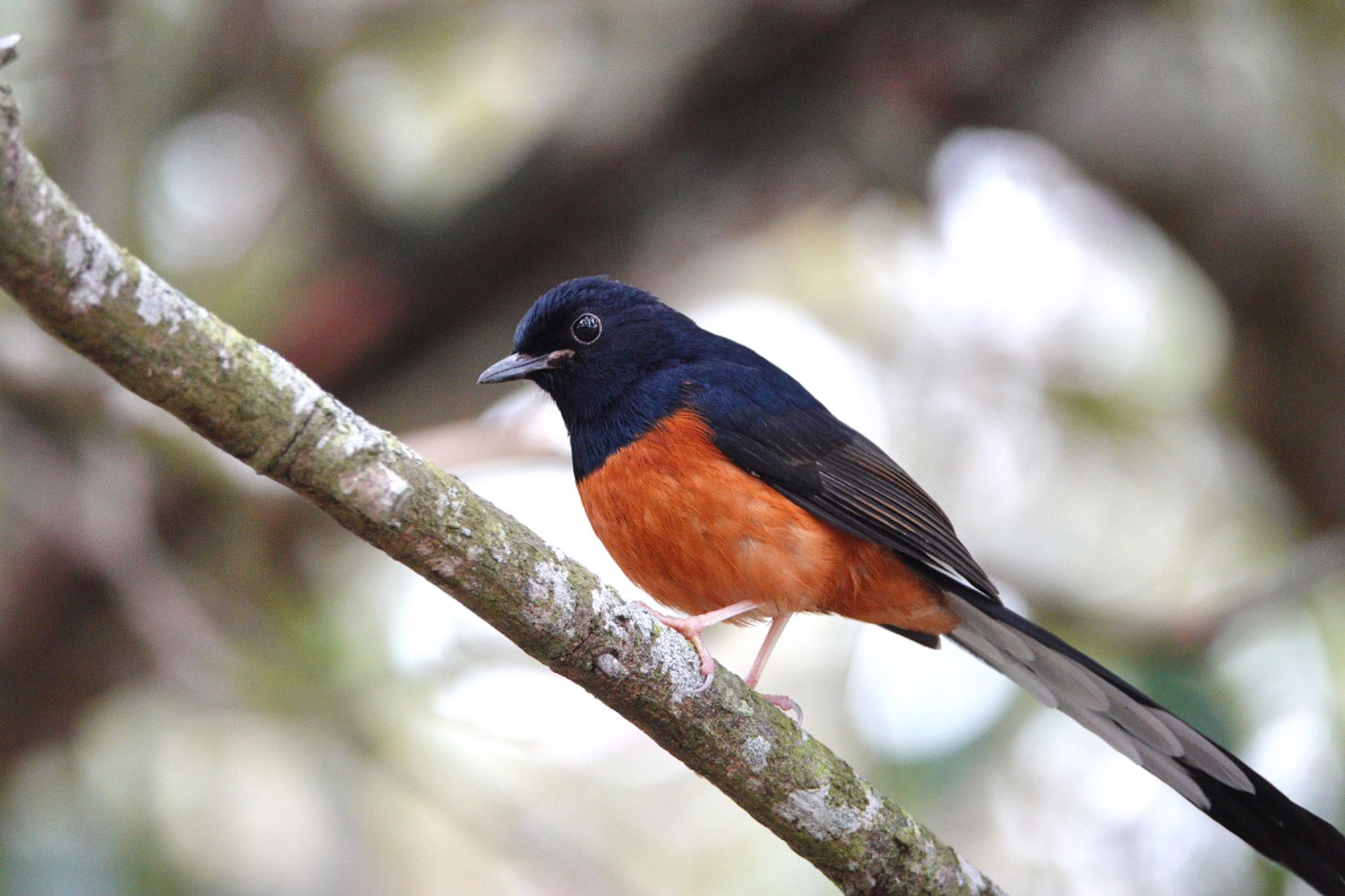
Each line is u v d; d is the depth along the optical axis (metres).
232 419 5.35
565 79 13.46
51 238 4.80
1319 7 12.73
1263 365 13.55
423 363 13.18
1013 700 11.83
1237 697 11.16
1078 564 13.66
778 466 8.58
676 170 12.94
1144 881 11.59
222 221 13.34
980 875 7.31
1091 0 12.46
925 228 14.52
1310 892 10.73
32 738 12.00
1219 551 13.84
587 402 8.90
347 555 12.16
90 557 10.77
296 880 11.70
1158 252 14.83
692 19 12.56
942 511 9.30
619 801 13.02
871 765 12.00
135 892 11.32
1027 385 14.59
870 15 12.32
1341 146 13.24
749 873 12.82
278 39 12.57
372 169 13.50
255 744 12.11
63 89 11.40
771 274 15.34
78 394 10.38
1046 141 13.30
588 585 6.21
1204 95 13.12
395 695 10.64
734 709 6.63
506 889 12.28
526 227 12.76
